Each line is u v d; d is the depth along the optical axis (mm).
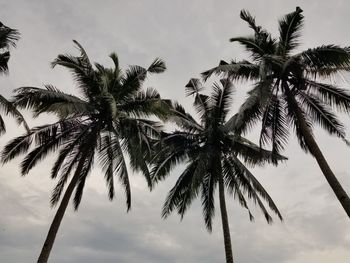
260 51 16406
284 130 16250
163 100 17562
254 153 20453
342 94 14797
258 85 15297
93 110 16250
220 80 21922
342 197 12164
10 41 14680
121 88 17469
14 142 15961
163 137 20391
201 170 18906
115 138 17281
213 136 20953
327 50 13906
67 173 16594
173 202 20875
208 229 20625
